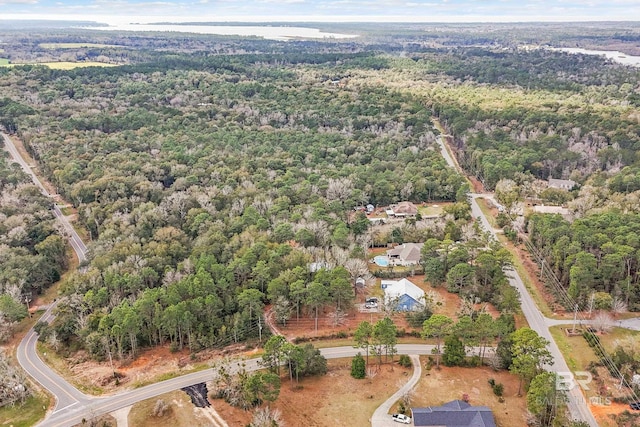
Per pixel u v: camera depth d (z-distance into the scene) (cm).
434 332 9112
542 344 8425
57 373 9200
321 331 10250
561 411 7650
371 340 9381
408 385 8631
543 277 12188
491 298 11106
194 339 9788
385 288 11575
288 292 10731
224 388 8488
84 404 8300
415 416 7612
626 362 8850
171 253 12612
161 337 10012
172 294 10112
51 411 8162
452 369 9012
